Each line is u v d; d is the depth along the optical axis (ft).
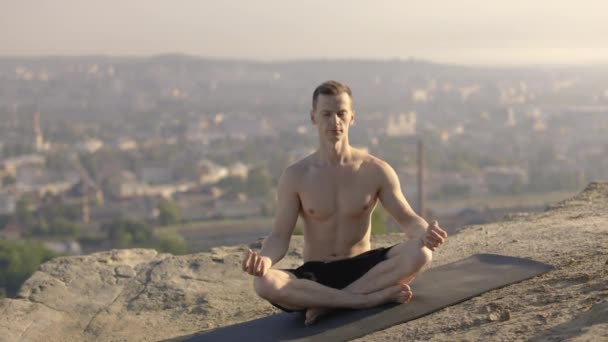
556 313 17.48
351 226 20.77
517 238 27.45
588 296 18.34
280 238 20.90
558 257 23.50
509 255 25.00
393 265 20.08
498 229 29.78
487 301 19.92
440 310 19.80
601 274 20.29
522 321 17.47
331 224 20.74
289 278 20.03
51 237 431.02
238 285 27.96
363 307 20.22
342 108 20.38
